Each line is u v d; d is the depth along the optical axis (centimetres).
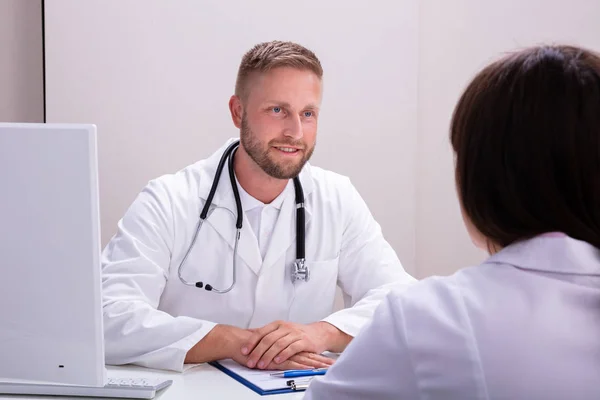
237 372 151
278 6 293
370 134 303
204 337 158
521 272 76
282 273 186
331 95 299
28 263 122
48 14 278
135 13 283
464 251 311
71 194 120
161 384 138
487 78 78
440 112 310
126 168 286
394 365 76
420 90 309
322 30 297
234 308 184
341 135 301
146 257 177
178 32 286
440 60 308
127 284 172
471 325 74
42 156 120
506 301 75
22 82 284
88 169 120
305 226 191
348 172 303
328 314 193
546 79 75
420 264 313
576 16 301
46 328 124
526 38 303
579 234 75
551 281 75
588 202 75
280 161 178
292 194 189
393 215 307
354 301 195
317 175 201
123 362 161
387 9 301
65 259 122
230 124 292
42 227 121
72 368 125
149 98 286
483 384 71
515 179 75
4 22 281
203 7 287
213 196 185
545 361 71
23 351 125
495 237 79
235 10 289
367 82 302
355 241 196
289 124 176
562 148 74
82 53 281
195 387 142
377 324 79
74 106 281
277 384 141
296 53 179
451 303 76
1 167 120
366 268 194
